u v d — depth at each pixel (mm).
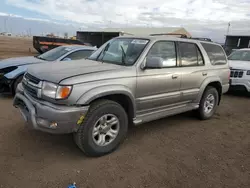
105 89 3059
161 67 3652
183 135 4188
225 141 4020
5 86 5801
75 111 2842
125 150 3480
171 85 4004
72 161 3082
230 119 5297
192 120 5070
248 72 7371
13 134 3760
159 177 2834
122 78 3285
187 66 4348
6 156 3088
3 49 22016
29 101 3096
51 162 3025
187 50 4391
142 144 3717
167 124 4734
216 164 3217
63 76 2920
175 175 2896
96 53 4371
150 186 2658
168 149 3592
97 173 2842
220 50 5281
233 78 7602
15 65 5879
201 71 4602
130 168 2992
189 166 3123
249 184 2799
